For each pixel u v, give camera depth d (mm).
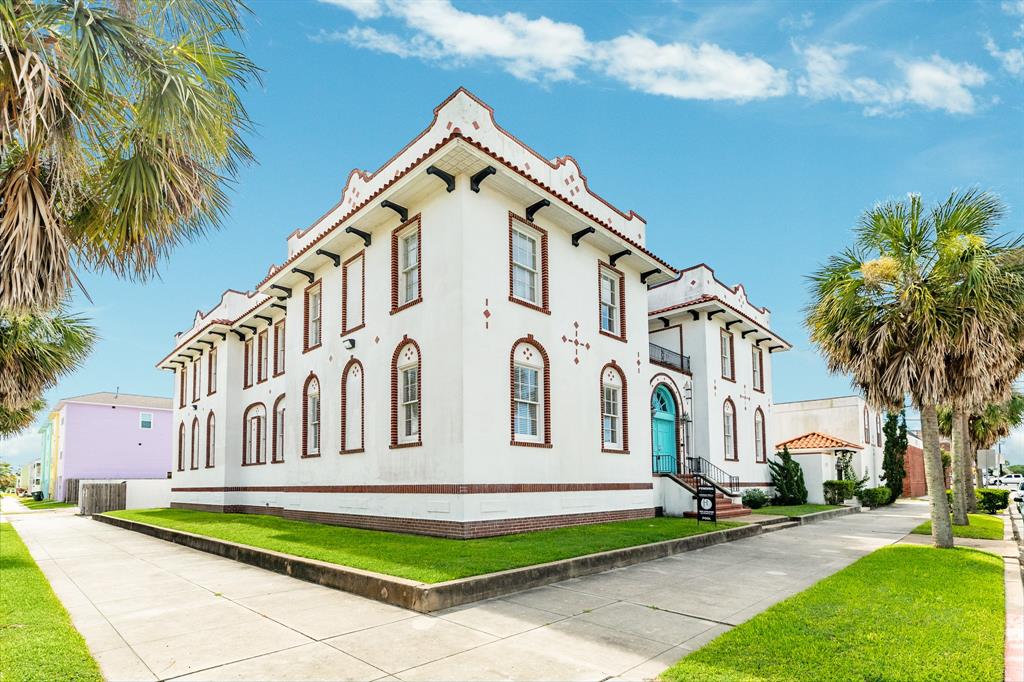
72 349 14336
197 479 27094
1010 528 18500
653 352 23578
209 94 7184
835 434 37656
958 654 5797
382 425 15305
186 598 9000
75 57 6348
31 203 6605
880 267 13016
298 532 14656
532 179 14609
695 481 21266
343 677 5703
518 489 13922
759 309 28797
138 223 7461
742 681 5289
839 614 7344
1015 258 12656
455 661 6098
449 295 13727
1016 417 30906
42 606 8289
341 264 18031
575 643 6641
